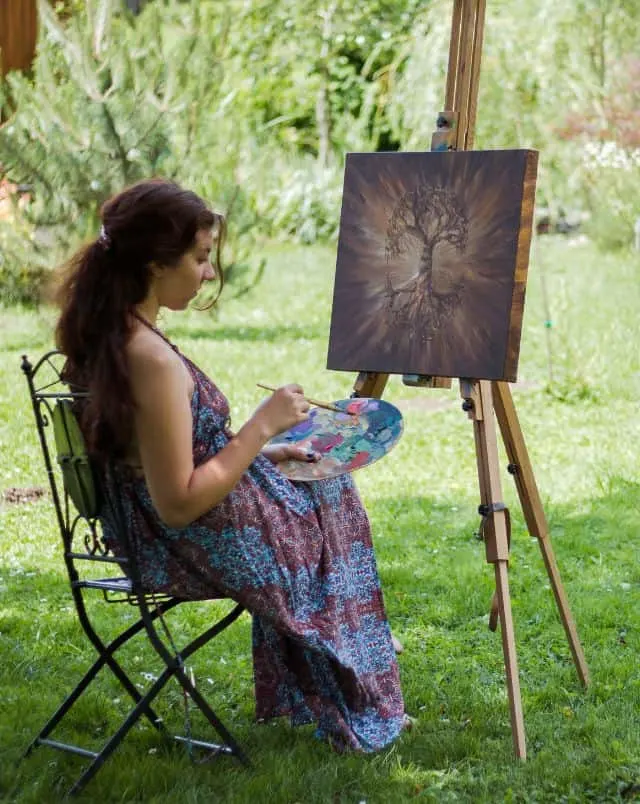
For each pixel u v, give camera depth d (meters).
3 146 9.24
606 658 3.69
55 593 4.38
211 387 2.80
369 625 3.11
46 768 2.87
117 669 3.04
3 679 3.51
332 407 2.91
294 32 17.91
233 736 3.12
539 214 13.89
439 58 10.88
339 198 16.08
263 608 2.79
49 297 2.80
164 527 2.75
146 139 9.45
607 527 5.29
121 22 9.74
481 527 3.07
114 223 2.63
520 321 2.96
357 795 2.77
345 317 3.30
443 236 3.09
